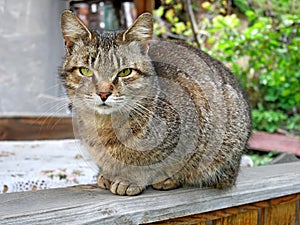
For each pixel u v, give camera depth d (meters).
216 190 0.63
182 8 2.25
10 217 0.45
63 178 0.82
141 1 1.30
